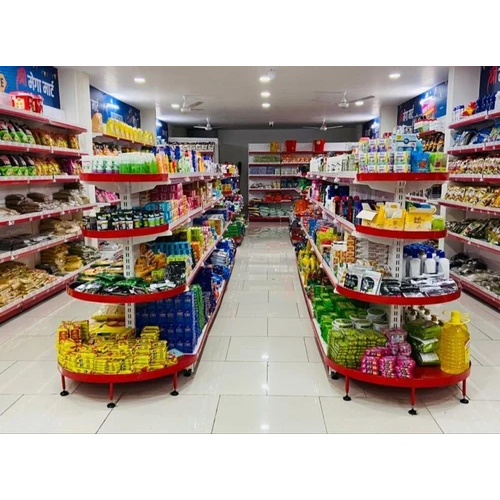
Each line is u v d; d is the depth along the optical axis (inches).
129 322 140.6
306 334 179.6
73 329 131.6
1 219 190.5
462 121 243.9
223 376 141.3
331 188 226.1
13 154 220.8
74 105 281.7
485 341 171.6
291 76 302.7
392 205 128.6
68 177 253.4
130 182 130.3
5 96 213.6
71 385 135.3
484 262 260.4
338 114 495.8
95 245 296.5
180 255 159.0
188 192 218.5
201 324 162.2
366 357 124.6
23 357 156.7
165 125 573.9
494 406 123.3
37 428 112.3
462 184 278.5
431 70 286.5
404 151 124.0
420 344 128.1
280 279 278.1
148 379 128.0
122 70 281.7
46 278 228.4
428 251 141.3
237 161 673.6
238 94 367.6
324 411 120.3
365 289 127.2
